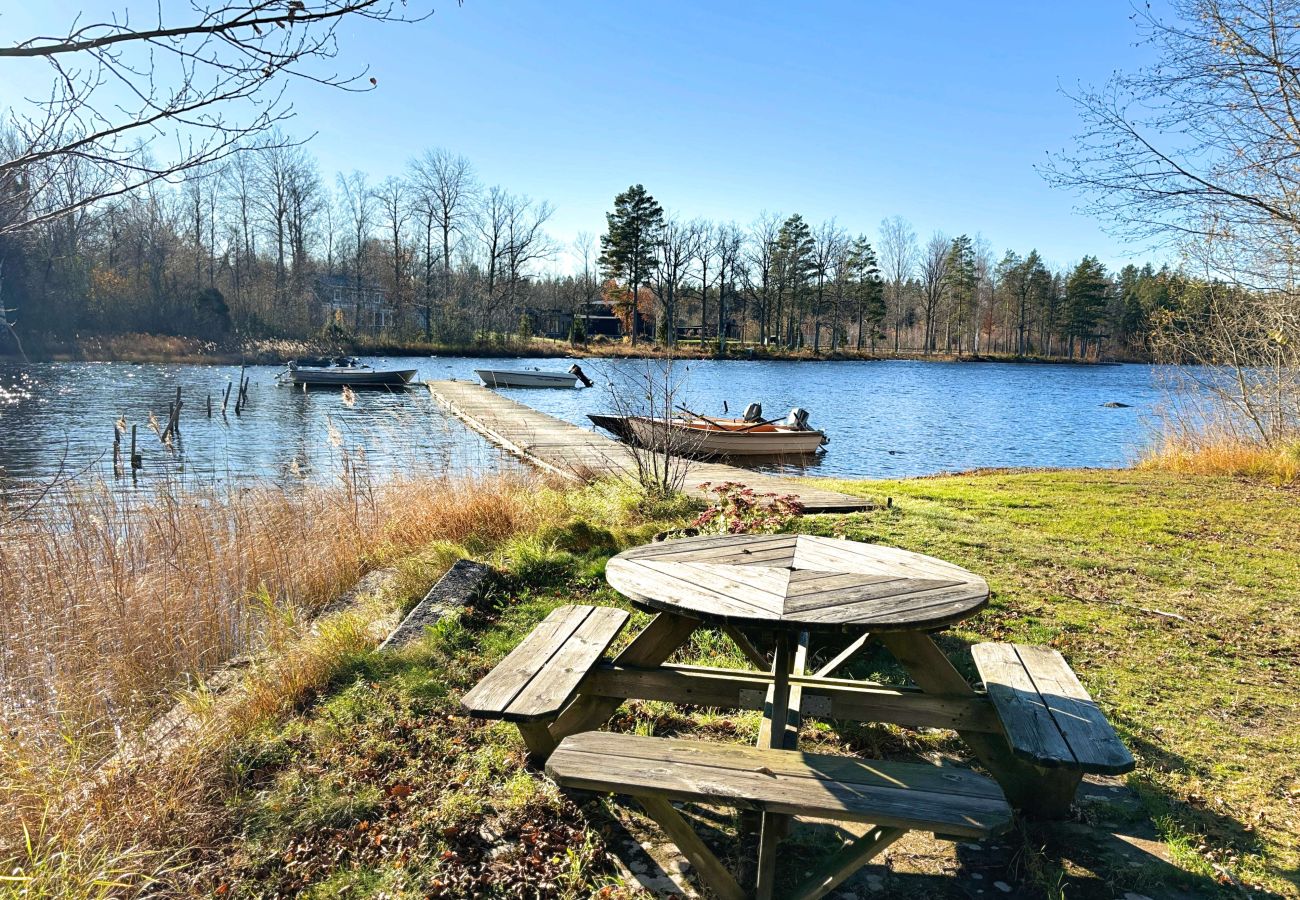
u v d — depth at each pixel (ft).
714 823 8.97
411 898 7.66
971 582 9.13
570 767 7.20
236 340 143.74
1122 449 62.08
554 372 114.21
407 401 85.46
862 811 6.48
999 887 7.93
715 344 212.23
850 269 234.79
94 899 7.40
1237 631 15.26
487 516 22.93
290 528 22.56
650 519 23.81
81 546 19.35
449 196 207.00
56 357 116.06
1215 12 25.11
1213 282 36.76
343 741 10.62
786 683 9.00
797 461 54.75
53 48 7.73
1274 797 9.53
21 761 9.55
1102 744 7.77
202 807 9.06
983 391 124.16
